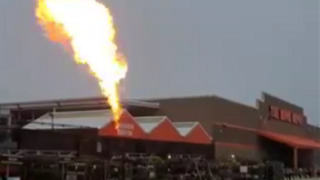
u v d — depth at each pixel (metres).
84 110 38.56
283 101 60.91
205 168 27.77
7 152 16.73
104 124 28.59
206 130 43.81
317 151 66.62
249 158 49.50
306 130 70.31
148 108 45.31
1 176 16.61
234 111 47.75
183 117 45.12
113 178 22.00
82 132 23.00
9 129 16.86
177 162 25.73
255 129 52.00
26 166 17.45
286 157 59.59
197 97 44.94
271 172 33.88
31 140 17.95
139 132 31.75
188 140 37.84
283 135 59.09
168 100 45.88
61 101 38.25
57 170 18.58
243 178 30.95
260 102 53.94
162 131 34.53
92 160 20.80
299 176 48.19
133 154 27.00
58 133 19.89
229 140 45.91
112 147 28.41
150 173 23.69
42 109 37.03
